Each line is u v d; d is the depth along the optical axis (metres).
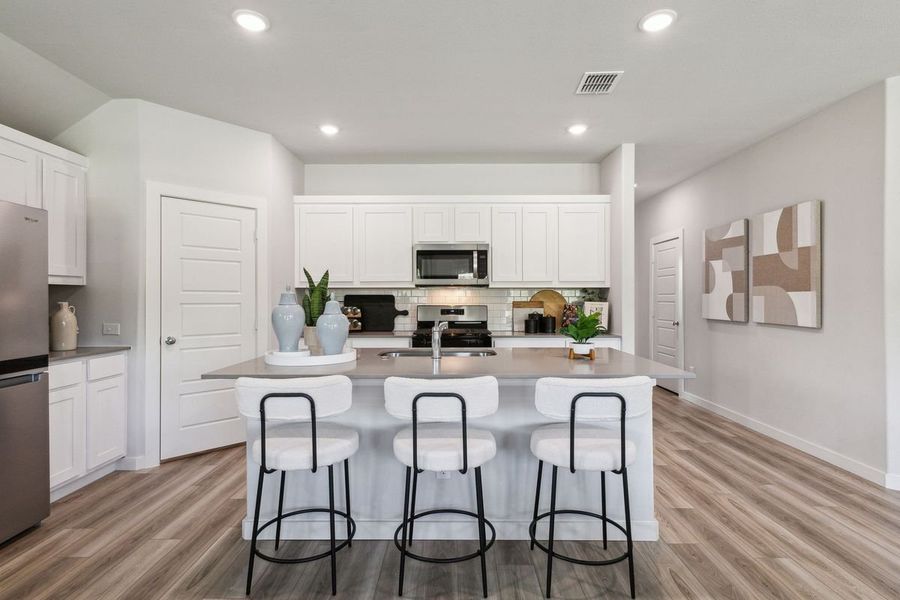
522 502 2.33
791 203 3.66
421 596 1.87
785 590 1.88
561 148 4.25
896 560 2.09
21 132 2.86
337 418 2.32
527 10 2.24
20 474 2.27
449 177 4.73
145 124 3.25
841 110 3.19
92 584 1.93
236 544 2.25
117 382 3.09
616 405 1.84
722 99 3.21
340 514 2.14
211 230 3.57
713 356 4.77
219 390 3.62
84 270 3.20
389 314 4.72
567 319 4.36
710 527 2.39
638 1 2.17
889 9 2.22
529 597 1.86
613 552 2.18
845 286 3.15
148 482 2.99
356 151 4.34
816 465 3.25
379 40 2.50
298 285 4.48
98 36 2.46
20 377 2.29
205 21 2.33
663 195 5.89
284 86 3.04
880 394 2.90
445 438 2.00
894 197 2.84
